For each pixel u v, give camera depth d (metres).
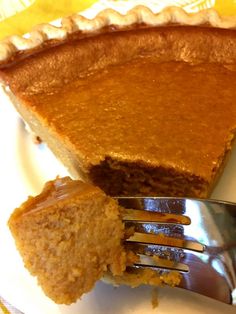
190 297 0.09
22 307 0.09
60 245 0.09
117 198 0.09
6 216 0.10
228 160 0.12
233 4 0.14
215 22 0.13
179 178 0.11
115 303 0.09
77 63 0.12
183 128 0.11
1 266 0.09
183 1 0.14
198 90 0.12
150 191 0.12
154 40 0.12
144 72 0.12
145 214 0.09
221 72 0.12
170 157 0.11
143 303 0.09
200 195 0.11
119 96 0.12
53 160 0.12
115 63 0.12
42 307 0.09
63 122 0.12
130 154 0.11
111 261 0.09
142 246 0.09
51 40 0.13
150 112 0.12
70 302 0.09
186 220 0.09
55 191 0.09
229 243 0.09
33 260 0.09
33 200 0.09
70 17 0.13
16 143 0.12
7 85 0.12
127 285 0.09
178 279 0.09
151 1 0.14
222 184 0.12
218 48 0.12
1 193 0.11
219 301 0.09
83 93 0.12
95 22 0.13
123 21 0.13
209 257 0.09
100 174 0.11
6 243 0.10
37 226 0.09
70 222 0.09
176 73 0.12
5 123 0.12
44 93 0.12
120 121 0.11
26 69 0.12
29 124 0.12
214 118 0.11
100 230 0.09
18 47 0.12
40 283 0.09
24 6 0.15
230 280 0.09
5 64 0.12
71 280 0.09
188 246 0.09
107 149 0.11
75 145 0.11
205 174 0.11
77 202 0.09
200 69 0.12
